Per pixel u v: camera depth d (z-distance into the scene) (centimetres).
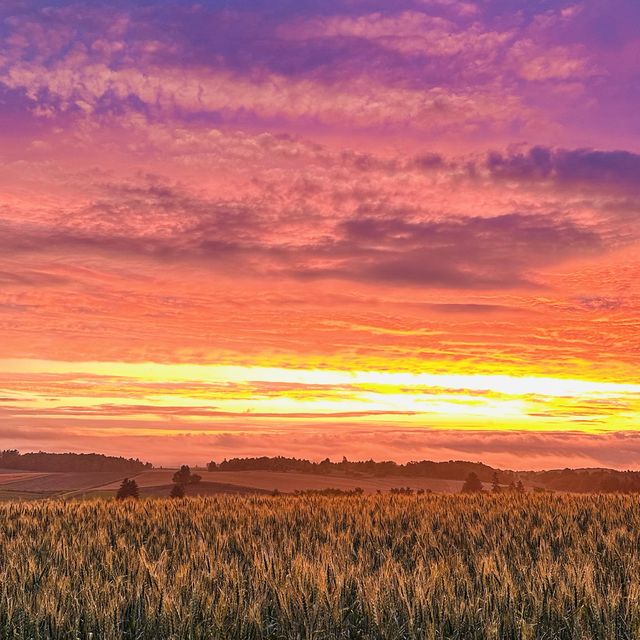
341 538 1409
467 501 2541
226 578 960
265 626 817
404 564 1150
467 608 815
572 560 1075
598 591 900
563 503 2345
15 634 798
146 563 1056
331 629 804
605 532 1573
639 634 772
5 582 955
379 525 1691
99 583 952
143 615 851
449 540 1413
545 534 1495
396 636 779
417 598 835
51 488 13388
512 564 1098
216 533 1534
